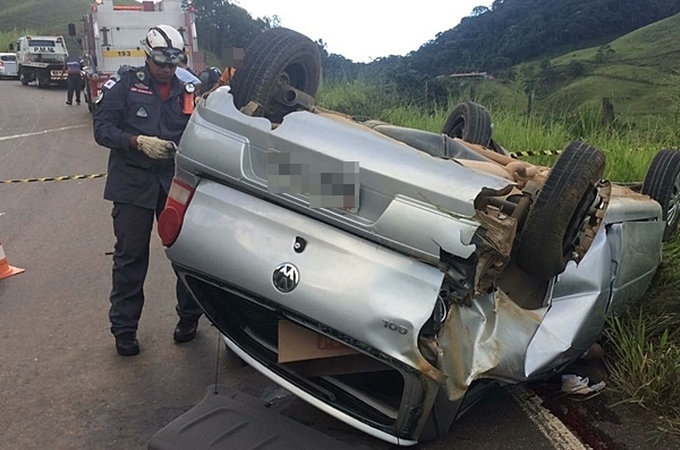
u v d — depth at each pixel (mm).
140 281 3951
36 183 9336
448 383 2564
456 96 11289
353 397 2861
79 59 20422
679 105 8461
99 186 9148
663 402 3461
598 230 3305
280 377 2982
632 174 6816
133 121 3816
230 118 2902
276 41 3188
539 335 3008
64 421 3279
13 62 32812
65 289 5117
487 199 2613
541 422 3320
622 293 3797
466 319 2656
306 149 2723
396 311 2492
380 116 10961
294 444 2684
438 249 2494
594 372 3875
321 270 2621
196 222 2912
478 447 3082
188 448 2619
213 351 4090
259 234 2771
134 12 15492
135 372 3793
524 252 2805
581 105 9633
